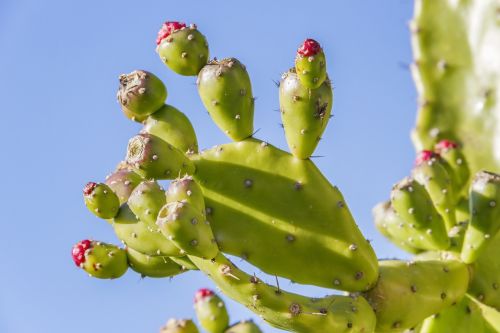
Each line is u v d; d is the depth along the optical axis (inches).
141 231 122.1
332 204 127.0
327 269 125.9
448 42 166.7
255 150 128.8
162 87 133.3
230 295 116.6
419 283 132.4
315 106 123.6
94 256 131.0
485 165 162.2
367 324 122.4
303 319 115.0
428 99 166.7
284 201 126.6
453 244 142.5
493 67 163.5
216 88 127.0
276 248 126.0
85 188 124.0
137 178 130.0
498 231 145.1
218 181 128.0
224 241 126.5
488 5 164.2
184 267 131.7
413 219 140.6
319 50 120.1
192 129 134.2
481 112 163.6
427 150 164.7
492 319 142.6
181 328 144.7
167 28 132.3
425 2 167.9
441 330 141.3
